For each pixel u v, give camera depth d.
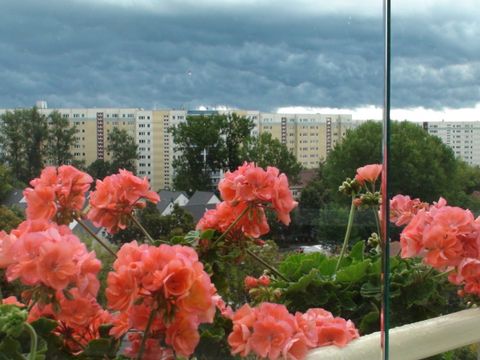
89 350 0.74
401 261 1.07
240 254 0.99
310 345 0.76
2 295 0.76
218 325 0.81
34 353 0.64
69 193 0.86
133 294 0.65
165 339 0.68
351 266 1.08
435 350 0.93
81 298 0.72
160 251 0.66
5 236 0.68
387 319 0.84
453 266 0.99
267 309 0.77
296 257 1.13
